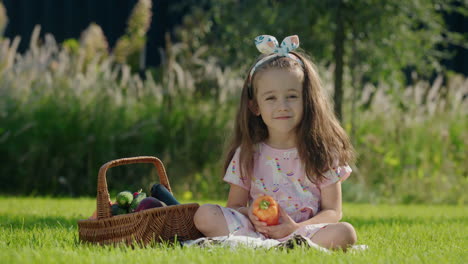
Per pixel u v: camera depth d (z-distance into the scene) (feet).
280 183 12.71
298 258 9.21
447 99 35.60
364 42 30.42
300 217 12.44
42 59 32.14
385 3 28.60
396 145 32.91
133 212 11.89
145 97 32.94
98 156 30.37
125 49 38.55
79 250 10.28
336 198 12.49
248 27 29.66
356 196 29.78
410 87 33.99
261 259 9.05
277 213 11.34
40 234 12.92
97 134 30.48
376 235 14.17
